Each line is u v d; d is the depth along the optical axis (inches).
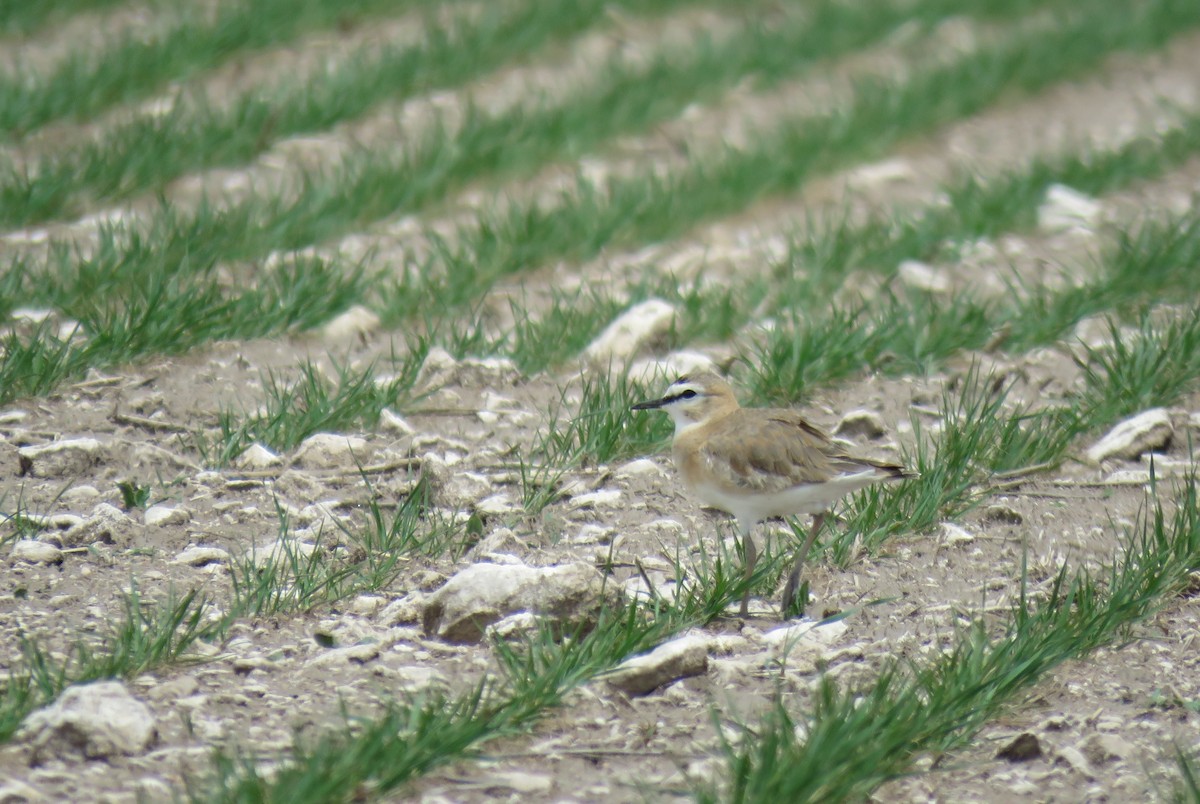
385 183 764.0
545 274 691.4
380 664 318.7
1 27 1050.1
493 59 1054.4
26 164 746.8
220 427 485.7
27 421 482.6
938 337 563.8
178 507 408.8
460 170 810.2
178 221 692.7
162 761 269.7
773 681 314.7
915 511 408.2
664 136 953.5
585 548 396.5
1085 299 609.3
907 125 967.0
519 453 471.8
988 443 460.4
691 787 266.2
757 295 634.8
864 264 690.2
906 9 1339.8
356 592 361.7
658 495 441.1
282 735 282.4
